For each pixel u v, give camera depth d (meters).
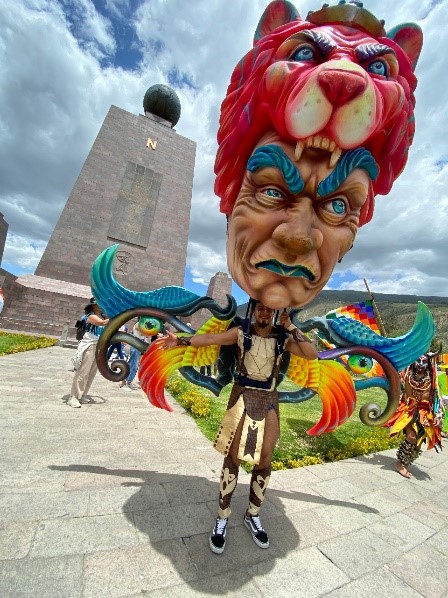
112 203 17.97
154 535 1.89
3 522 1.84
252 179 1.83
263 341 1.92
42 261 16.31
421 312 2.46
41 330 13.80
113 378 2.33
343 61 1.49
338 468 3.54
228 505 1.91
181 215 19.39
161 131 19.97
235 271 1.94
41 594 1.40
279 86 1.61
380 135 1.79
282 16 2.15
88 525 1.91
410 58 2.18
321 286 1.88
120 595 1.45
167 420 4.33
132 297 2.29
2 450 2.79
